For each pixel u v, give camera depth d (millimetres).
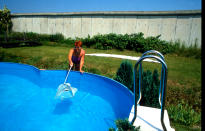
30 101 3631
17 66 5562
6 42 12195
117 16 13281
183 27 11414
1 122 2797
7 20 16609
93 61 7406
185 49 10109
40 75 4895
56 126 2740
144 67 6453
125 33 13336
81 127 2721
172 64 7469
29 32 16438
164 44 10867
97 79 4324
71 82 4746
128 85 3699
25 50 9922
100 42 12539
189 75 5707
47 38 15305
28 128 2656
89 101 3699
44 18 16031
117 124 1821
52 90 4270
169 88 4520
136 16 12719
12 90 4211
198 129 2857
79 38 14328
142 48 10953
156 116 1887
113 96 3783
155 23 12242
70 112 3203
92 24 14242
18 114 3076
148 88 3094
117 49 12000
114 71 6004
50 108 3334
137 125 1732
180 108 3422
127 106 3180
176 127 2908
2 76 5422
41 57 7801
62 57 7992
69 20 15055
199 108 3553
